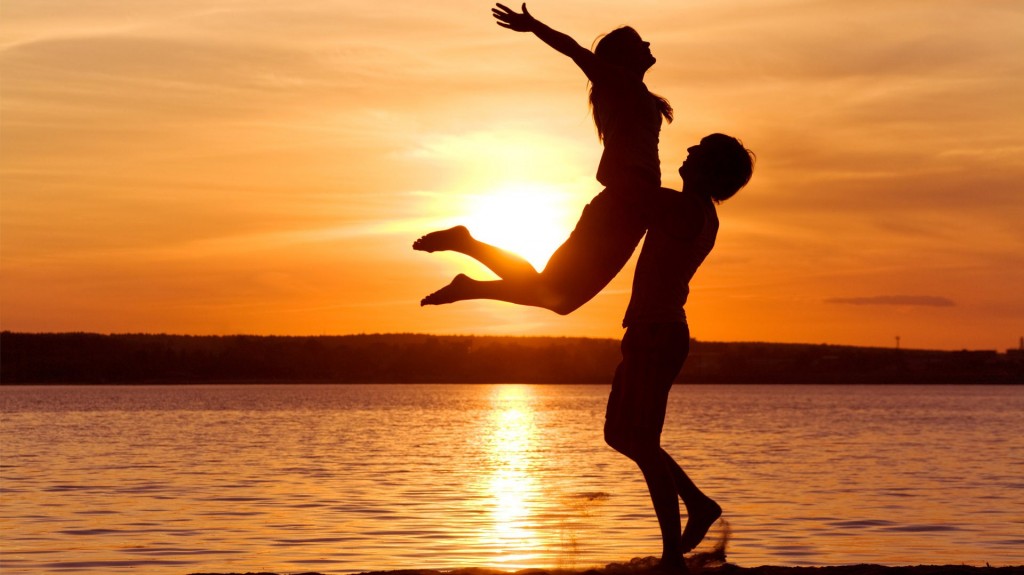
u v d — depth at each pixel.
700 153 6.34
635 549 14.85
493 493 24.19
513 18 5.81
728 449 44.56
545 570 6.40
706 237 6.21
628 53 6.10
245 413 99.06
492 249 5.53
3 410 103.00
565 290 5.63
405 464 35.09
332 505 21.56
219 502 22.16
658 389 6.19
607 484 26.67
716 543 6.69
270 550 15.11
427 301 5.48
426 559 14.16
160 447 44.91
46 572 13.27
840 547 15.39
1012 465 34.12
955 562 13.95
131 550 15.13
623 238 5.80
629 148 5.85
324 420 83.31
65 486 25.97
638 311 6.21
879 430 64.50
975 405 132.38
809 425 73.00
